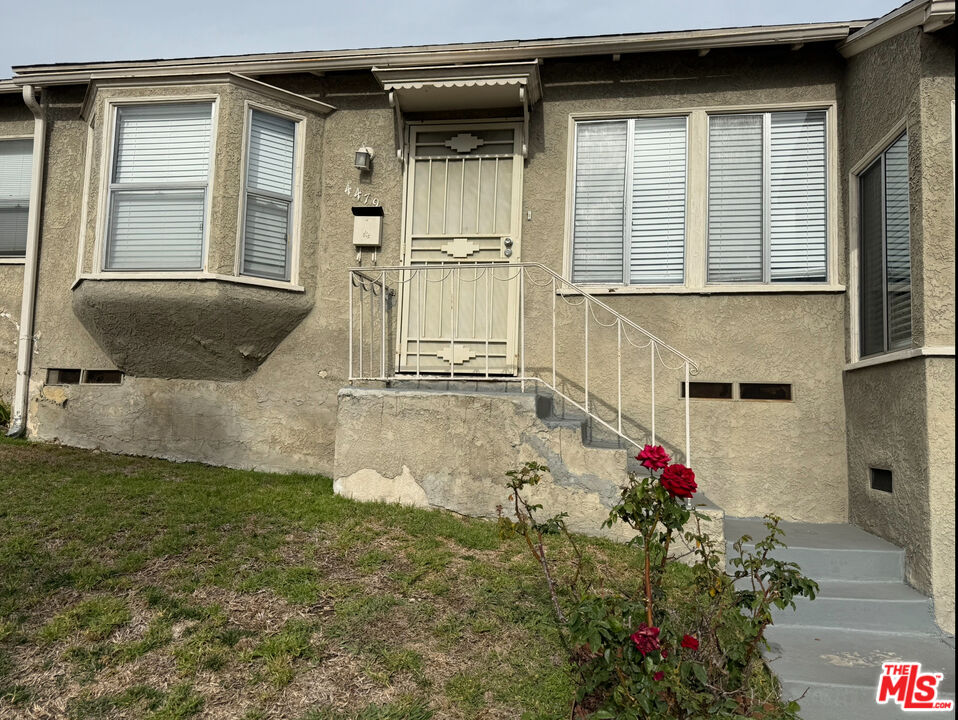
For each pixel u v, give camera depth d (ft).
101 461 19.35
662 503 9.56
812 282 18.63
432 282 20.58
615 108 20.04
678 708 8.45
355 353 20.36
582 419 17.65
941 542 12.94
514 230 20.15
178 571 12.35
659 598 10.98
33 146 23.82
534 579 13.05
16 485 16.17
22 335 22.15
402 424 16.71
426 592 12.31
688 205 19.39
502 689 9.82
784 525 17.22
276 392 20.47
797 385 18.15
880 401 15.46
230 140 19.35
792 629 12.68
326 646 10.56
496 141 20.72
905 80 14.66
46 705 9.14
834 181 18.52
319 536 14.38
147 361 20.53
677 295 19.06
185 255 19.53
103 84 20.03
